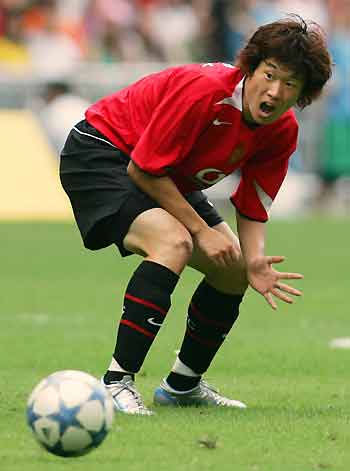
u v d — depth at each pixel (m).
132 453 18.70
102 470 17.61
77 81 79.00
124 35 90.88
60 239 67.25
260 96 21.73
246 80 22.03
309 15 87.50
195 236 22.69
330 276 52.22
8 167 77.38
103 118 23.53
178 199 22.47
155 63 90.06
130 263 57.00
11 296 44.28
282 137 23.27
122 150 23.22
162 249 22.25
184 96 22.00
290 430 20.81
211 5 87.88
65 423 17.41
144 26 91.44
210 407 23.88
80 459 18.25
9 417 21.64
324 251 62.81
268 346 33.31
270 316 40.31
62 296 44.47
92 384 17.81
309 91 21.95
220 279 23.72
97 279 50.19
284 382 27.52
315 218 84.38
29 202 77.25
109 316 39.38
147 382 27.47
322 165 84.56
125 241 22.73
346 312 41.44
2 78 77.44
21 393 24.81
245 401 24.81
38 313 40.00
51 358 30.69
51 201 77.62
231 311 23.98
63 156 23.73
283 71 21.47
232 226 69.50
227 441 19.77
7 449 18.88
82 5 92.50
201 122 22.06
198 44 89.06
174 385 24.19
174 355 31.62
